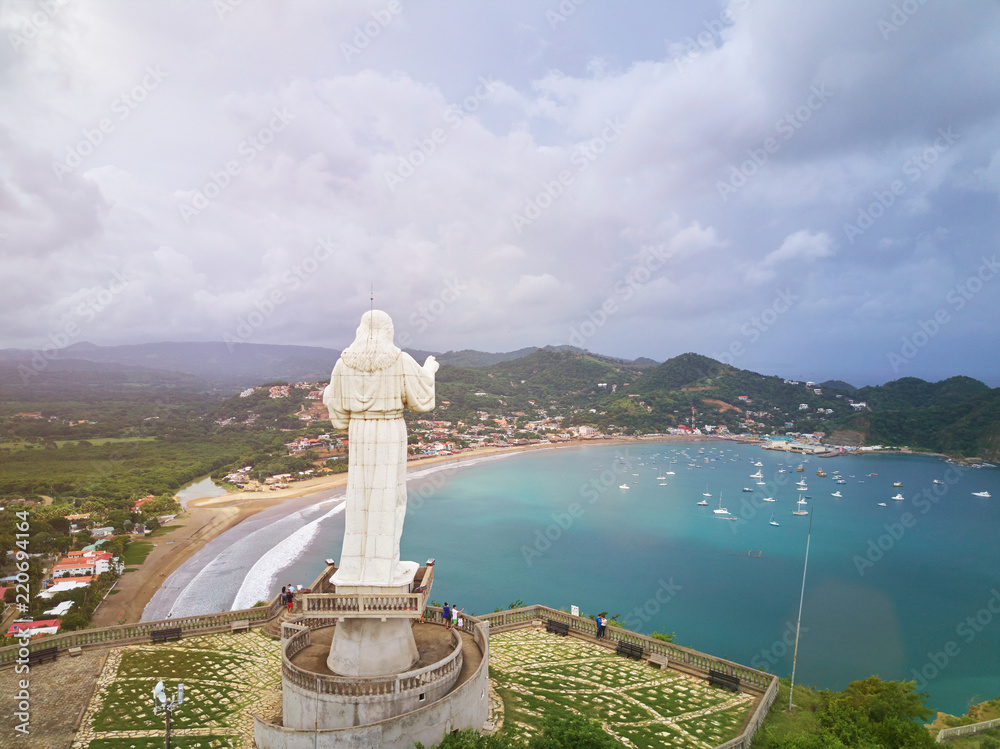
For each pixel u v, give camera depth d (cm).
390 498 2155
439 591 7450
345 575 2117
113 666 2564
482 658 2228
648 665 2872
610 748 1798
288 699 2088
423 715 1917
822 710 2511
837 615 6925
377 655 2111
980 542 10294
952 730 3281
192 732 2042
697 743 2145
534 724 2206
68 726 2066
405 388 2172
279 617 3109
